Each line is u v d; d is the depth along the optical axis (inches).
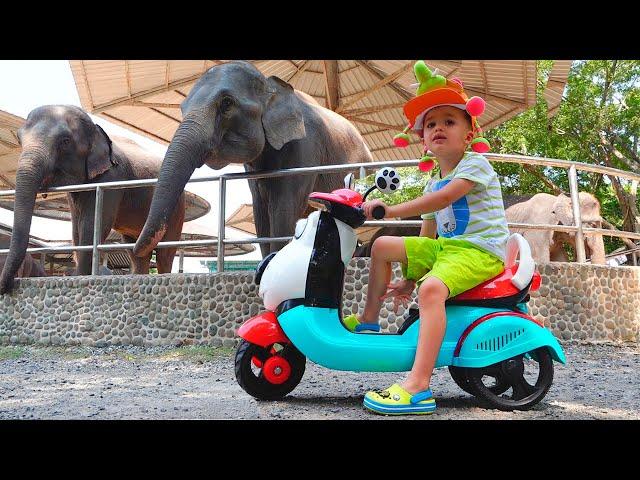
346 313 202.2
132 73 448.1
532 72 438.6
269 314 112.7
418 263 108.1
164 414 99.1
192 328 219.1
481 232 105.2
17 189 272.4
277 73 521.0
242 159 241.9
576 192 224.2
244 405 108.0
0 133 482.9
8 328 251.8
